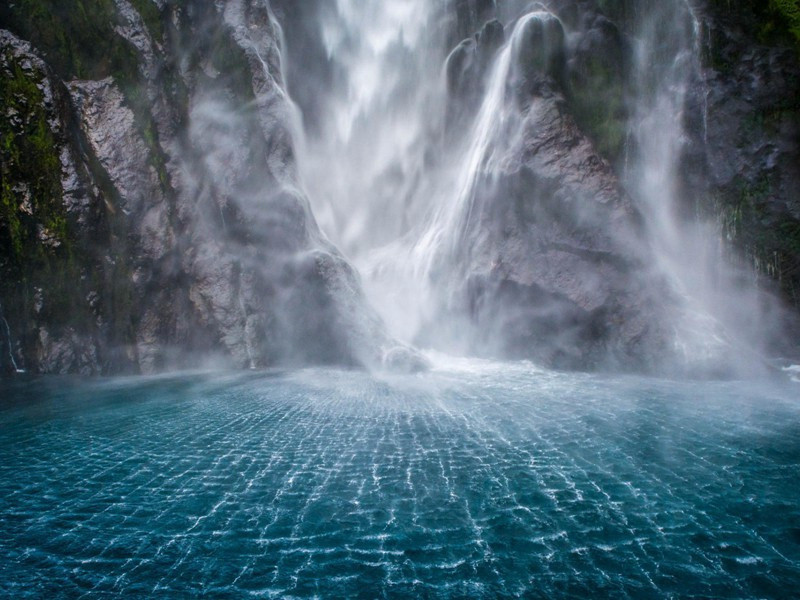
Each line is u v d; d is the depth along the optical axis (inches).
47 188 495.5
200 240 570.9
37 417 366.3
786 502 242.7
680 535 214.5
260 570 191.5
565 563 195.6
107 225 525.3
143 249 540.4
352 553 201.5
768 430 342.3
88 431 337.7
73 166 506.0
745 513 232.8
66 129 510.6
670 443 317.1
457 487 257.1
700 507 237.9
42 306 496.4
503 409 389.7
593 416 372.2
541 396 428.1
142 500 242.5
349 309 569.6
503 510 234.2
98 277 518.3
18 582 183.5
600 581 185.5
